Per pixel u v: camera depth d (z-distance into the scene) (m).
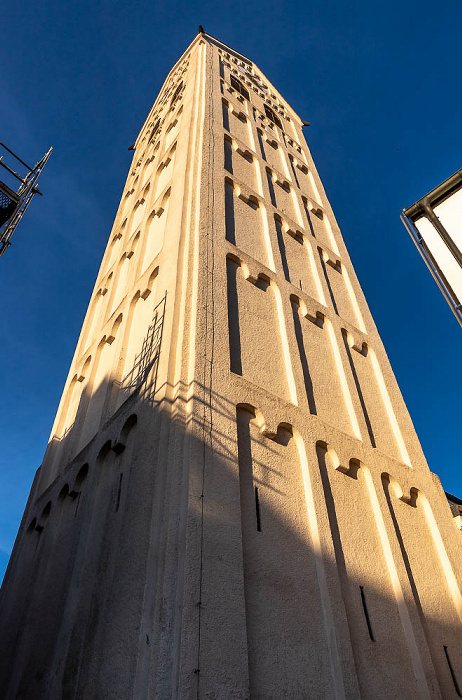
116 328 13.97
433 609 9.91
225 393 8.87
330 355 13.32
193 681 5.45
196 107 19.59
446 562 11.10
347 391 12.56
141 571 6.82
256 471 8.50
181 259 11.38
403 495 11.48
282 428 9.80
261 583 7.17
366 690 7.44
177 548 6.54
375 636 8.32
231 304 11.23
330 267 17.77
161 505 7.20
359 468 11.09
